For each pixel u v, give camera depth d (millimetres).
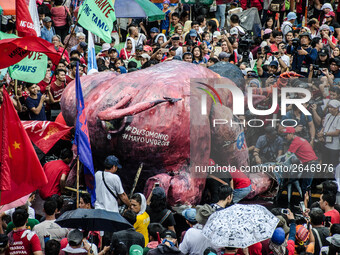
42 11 37344
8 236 16875
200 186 23156
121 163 23125
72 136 24812
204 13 42750
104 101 23000
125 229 16859
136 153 22562
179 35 38312
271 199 25547
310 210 19578
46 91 28938
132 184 23328
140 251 16141
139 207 19438
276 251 16469
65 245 16984
